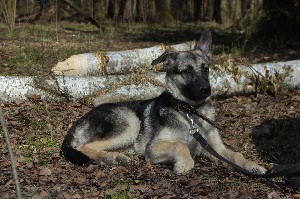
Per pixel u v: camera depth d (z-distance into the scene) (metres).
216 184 2.85
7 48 5.49
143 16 9.12
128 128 3.17
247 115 3.96
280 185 2.89
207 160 3.24
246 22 6.80
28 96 3.91
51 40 6.35
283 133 3.63
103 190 2.74
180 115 3.12
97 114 3.18
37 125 3.56
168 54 3.20
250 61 5.32
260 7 6.43
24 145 3.24
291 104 4.17
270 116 3.95
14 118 3.63
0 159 3.05
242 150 3.40
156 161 3.06
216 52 5.72
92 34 7.43
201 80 3.11
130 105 3.25
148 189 2.75
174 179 2.89
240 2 9.52
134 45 6.43
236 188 2.81
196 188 2.79
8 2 6.57
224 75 4.27
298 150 3.39
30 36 6.66
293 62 4.45
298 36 6.29
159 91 4.07
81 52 5.62
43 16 8.62
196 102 3.15
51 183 2.79
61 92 3.95
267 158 3.30
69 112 3.82
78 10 7.68
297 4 6.02
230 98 4.30
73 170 2.93
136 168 3.00
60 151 3.14
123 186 2.75
